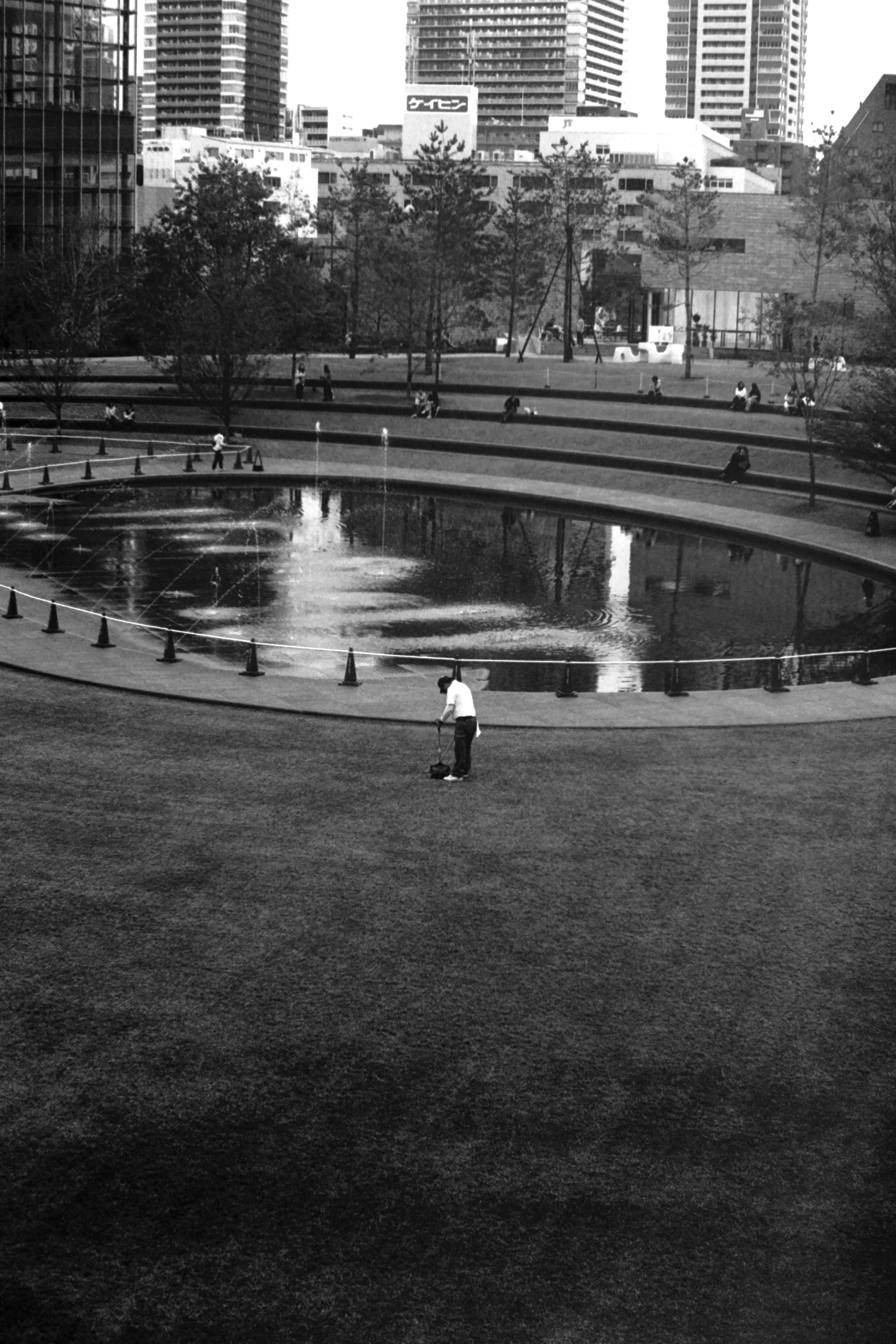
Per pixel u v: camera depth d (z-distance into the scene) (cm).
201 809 2395
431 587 4875
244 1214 1318
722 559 5622
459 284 11512
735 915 2011
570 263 11544
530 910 2006
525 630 4262
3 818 2311
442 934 1916
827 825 2414
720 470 7262
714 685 3656
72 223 11638
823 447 6681
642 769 2733
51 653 3572
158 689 3244
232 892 2034
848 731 3081
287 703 3166
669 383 9612
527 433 8406
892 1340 1194
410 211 14288
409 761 2747
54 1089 1505
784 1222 1337
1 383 9988
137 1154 1398
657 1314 1216
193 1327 1183
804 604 4738
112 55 13650
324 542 5731
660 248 10662
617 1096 1532
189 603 4478
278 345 10019
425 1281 1244
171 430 8856
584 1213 1338
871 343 7338
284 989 1744
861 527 6103
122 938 1870
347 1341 1175
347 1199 1344
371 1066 1573
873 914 2028
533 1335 1188
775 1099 1538
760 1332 1200
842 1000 1764
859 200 10300
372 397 9650
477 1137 1447
